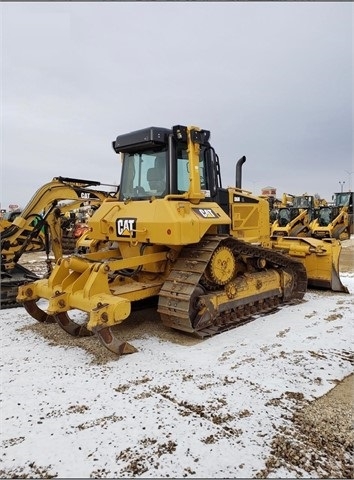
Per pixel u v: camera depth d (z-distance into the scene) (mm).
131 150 5574
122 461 2498
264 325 5270
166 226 4578
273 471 2402
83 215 17109
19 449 2625
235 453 2564
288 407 3133
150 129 5012
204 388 3434
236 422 2914
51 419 2975
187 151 5203
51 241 7574
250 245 5566
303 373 3748
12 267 7207
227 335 4867
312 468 2436
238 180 6918
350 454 2574
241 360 4051
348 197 21359
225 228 6051
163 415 3010
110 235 5367
